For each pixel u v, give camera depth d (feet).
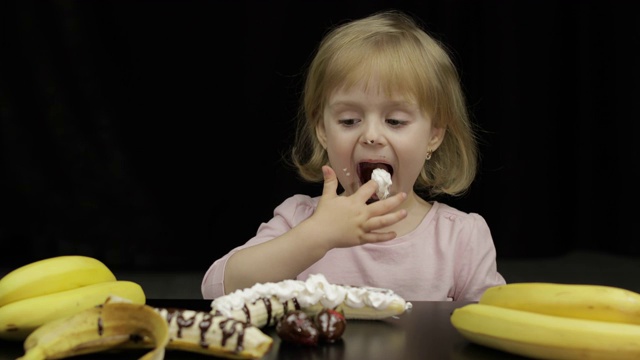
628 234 15.01
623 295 2.93
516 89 14.16
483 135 14.28
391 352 2.92
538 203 14.51
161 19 13.62
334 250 5.27
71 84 13.43
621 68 14.79
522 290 3.05
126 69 13.65
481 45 14.07
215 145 13.94
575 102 15.02
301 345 2.97
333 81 4.77
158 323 2.71
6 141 13.42
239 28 13.76
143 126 13.76
